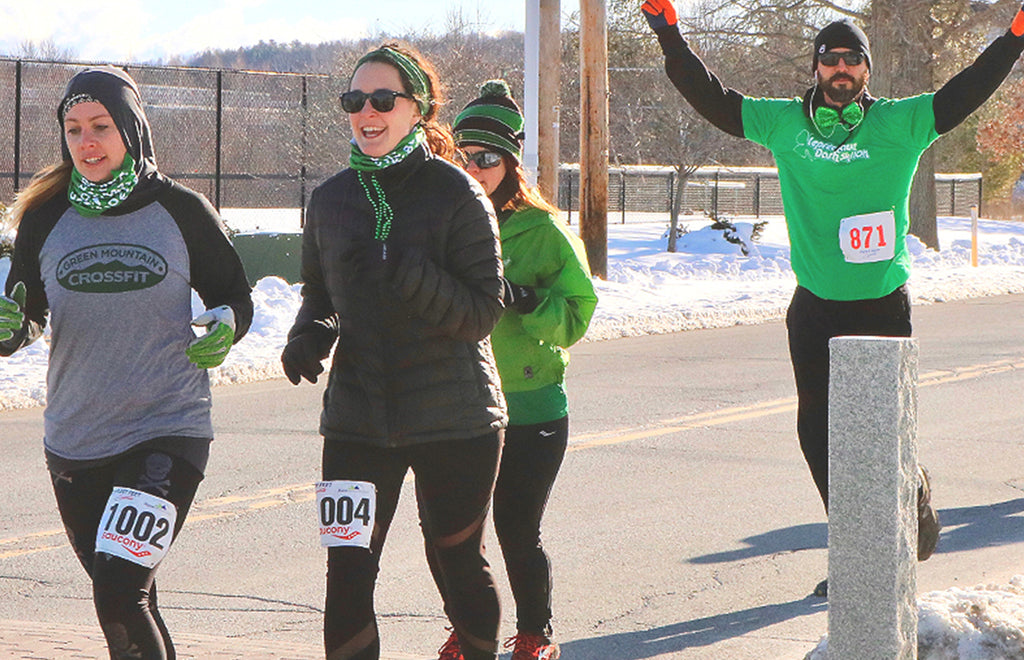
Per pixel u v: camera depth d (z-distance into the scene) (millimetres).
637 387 21672
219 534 12680
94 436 6930
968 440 17031
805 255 10344
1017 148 94000
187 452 6938
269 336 26828
